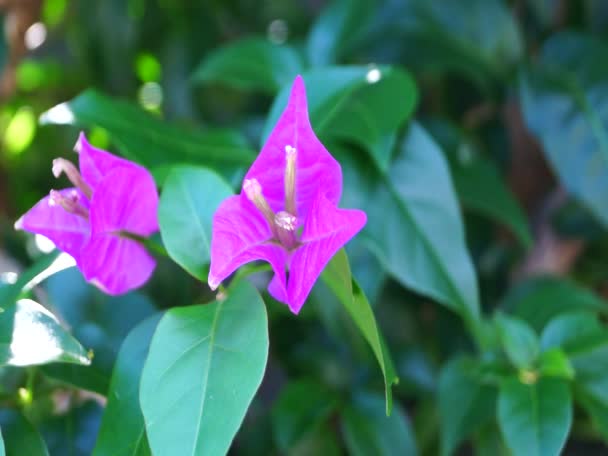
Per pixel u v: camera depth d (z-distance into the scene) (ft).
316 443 1.43
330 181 1.01
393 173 1.26
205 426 0.94
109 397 1.03
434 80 1.76
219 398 0.95
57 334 0.97
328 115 1.19
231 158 1.24
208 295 1.36
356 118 1.23
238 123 1.57
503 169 1.77
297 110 1.00
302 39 1.73
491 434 1.32
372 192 1.25
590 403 1.24
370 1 1.47
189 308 1.00
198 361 0.97
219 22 1.93
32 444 1.03
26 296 1.07
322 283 1.34
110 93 1.93
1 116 1.97
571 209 1.63
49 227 1.03
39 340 0.97
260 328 0.98
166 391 0.96
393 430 1.38
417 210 1.25
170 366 0.97
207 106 1.85
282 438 1.37
